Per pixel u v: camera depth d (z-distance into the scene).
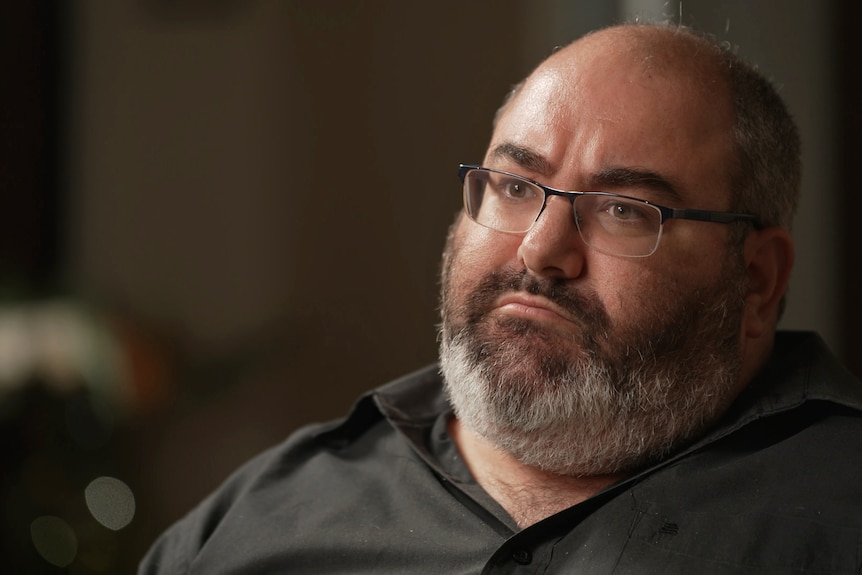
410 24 3.96
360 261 4.00
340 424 1.91
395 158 3.97
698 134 1.58
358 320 3.99
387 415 1.83
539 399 1.53
